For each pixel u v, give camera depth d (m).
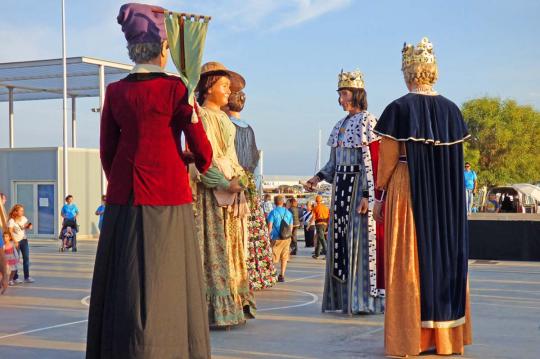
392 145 5.71
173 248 3.88
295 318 7.70
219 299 6.93
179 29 4.02
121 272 3.85
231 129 7.12
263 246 10.66
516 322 7.29
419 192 5.64
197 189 7.02
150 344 3.74
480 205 36.22
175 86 3.98
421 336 5.64
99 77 29.98
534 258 16.86
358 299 7.94
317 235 19.55
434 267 5.61
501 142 55.28
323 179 8.56
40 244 27.47
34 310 8.56
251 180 8.56
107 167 4.15
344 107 8.41
